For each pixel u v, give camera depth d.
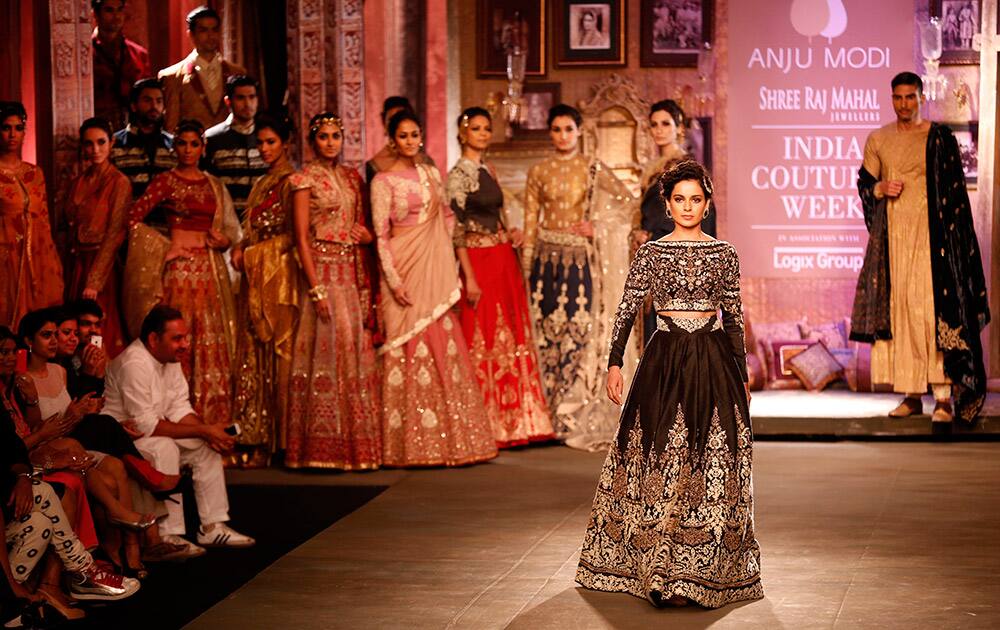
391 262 8.79
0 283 8.17
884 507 7.39
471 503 7.68
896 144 9.55
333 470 8.70
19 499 5.48
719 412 5.74
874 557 6.32
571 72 11.23
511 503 7.67
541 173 9.76
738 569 5.64
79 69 9.22
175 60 12.20
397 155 8.98
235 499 7.91
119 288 9.16
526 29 11.23
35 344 6.45
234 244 9.14
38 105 9.35
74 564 5.69
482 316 9.42
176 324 6.86
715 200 11.30
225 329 9.02
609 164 11.22
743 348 5.91
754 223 11.32
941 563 6.20
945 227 9.45
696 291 5.83
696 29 11.22
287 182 8.93
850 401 10.32
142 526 6.10
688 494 5.67
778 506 7.43
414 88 11.27
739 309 5.91
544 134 11.23
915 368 9.50
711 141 11.29
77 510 5.89
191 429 6.74
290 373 8.80
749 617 5.41
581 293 9.67
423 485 8.23
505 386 9.45
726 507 5.64
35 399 6.32
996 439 9.59
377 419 8.83
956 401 9.49
